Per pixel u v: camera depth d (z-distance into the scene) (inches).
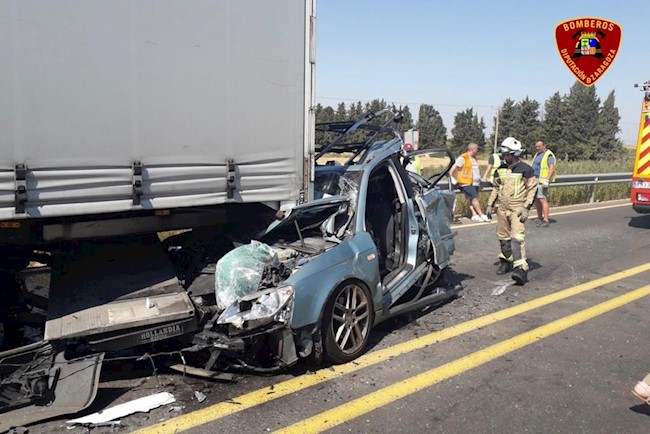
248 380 162.4
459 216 494.0
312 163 188.5
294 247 185.0
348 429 135.8
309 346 163.9
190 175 161.2
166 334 152.7
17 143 133.6
